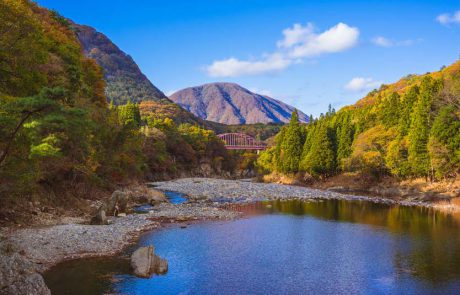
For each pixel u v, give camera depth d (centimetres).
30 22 2431
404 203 5259
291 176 10119
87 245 2467
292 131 10119
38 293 1496
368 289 1912
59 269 2031
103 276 1966
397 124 7531
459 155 5738
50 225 2873
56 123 1758
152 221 3497
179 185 7731
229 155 15950
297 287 1927
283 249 2634
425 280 2045
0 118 1752
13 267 1560
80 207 3859
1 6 2233
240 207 4666
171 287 1878
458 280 2045
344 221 3744
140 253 2123
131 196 4822
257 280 2014
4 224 2647
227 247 2661
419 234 3152
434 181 6325
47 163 3434
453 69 9775
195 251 2538
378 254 2534
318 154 8719
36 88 2794
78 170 4219
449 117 5919
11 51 2330
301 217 3956
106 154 5097
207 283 1952
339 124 9712
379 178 7431
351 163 7625
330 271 2177
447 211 4503
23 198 3141
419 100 6694
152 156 9819
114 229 3005
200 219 3706
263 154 14900
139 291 1808
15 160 2333
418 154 6397
